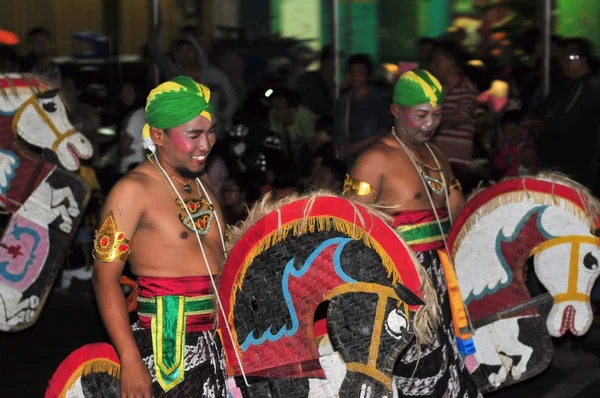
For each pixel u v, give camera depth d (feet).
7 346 25.80
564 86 28.50
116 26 39.60
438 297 17.20
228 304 13.62
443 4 36.70
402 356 16.52
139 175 13.41
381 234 13.42
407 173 17.49
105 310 12.92
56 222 21.63
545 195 17.93
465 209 18.29
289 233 13.53
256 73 38.47
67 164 21.58
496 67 36.09
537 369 18.25
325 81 35.27
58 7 40.14
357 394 13.48
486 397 21.08
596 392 21.11
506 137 28.78
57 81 36.27
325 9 37.35
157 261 13.34
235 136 32.50
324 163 26.50
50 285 21.72
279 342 13.65
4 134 21.20
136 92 35.76
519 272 18.17
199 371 13.42
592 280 17.93
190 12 38.63
